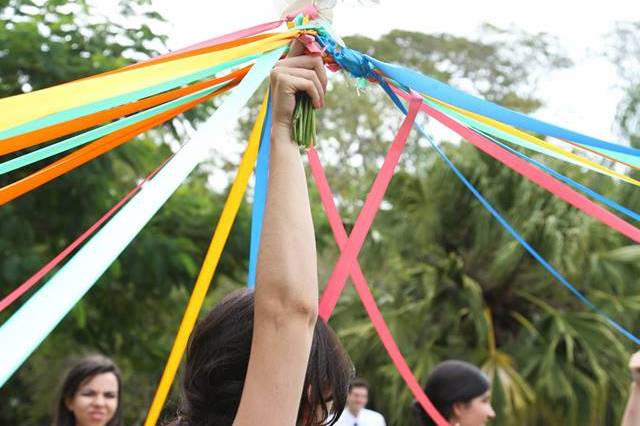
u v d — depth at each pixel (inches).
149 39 308.2
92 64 286.0
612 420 347.6
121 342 354.0
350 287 401.4
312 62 50.8
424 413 131.6
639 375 98.8
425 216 381.7
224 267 339.9
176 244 312.5
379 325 76.6
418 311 359.3
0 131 42.0
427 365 346.6
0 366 32.4
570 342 340.2
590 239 364.8
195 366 50.5
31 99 43.6
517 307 371.2
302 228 46.0
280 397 43.7
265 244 45.5
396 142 61.9
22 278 266.4
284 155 48.2
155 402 69.7
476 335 358.9
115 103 46.8
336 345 51.4
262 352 44.1
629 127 412.5
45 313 34.6
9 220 272.2
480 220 369.1
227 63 52.7
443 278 363.6
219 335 50.1
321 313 57.7
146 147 316.8
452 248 381.4
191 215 343.0
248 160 70.2
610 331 358.0
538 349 350.3
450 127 68.1
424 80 59.0
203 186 461.1
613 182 370.9
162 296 308.7
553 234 358.6
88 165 285.0
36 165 257.6
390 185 395.5
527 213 367.2
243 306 50.9
